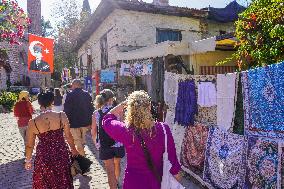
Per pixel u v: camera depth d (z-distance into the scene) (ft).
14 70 124.98
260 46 22.68
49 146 14.62
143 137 9.68
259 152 16.14
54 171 14.47
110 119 10.53
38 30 168.86
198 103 21.85
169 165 9.77
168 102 27.37
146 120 9.75
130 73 40.01
